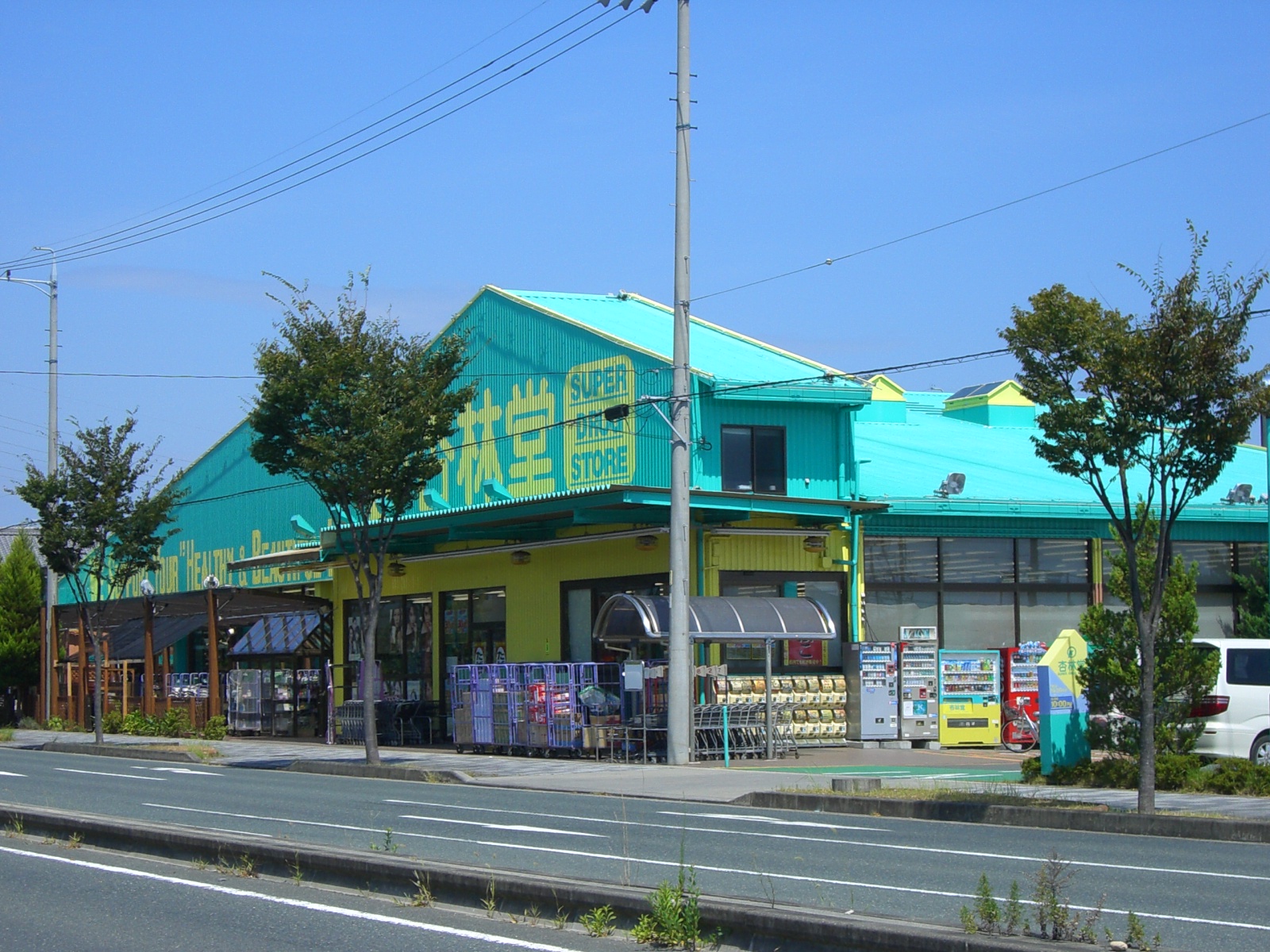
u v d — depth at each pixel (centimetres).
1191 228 1560
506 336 3412
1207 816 1532
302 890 1090
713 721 2555
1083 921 930
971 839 1449
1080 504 3023
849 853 1315
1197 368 1541
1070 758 2017
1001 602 3016
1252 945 868
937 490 2977
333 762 2617
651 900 891
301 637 4038
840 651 2870
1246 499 3238
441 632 3541
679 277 2486
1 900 1059
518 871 1041
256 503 4538
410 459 2588
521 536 3200
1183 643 1902
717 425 2858
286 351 2520
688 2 2522
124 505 3453
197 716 3941
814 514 2766
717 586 2775
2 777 2383
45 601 4569
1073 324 1599
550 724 2700
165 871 1192
